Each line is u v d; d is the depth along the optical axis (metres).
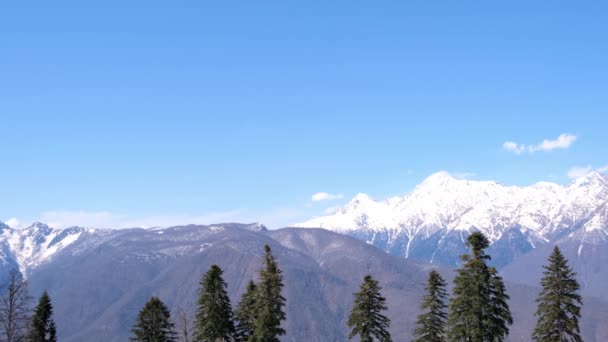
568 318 72.81
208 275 85.94
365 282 82.75
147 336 87.50
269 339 84.12
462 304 73.25
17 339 69.94
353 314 82.38
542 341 73.00
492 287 72.75
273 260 87.12
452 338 73.56
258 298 86.12
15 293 69.25
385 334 81.56
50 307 88.94
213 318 84.00
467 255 74.25
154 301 89.38
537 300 75.25
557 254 74.75
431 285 82.00
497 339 75.69
